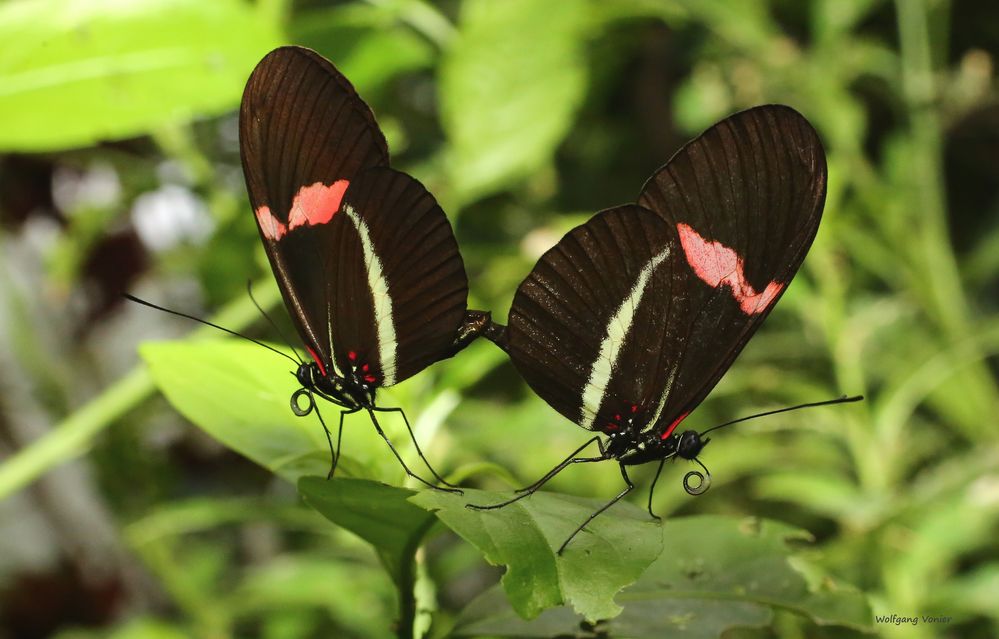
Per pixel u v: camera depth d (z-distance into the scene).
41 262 0.76
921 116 0.76
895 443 0.67
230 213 0.66
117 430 0.69
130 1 0.59
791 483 0.66
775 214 0.56
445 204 0.66
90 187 0.73
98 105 0.59
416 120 0.81
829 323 0.68
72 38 0.59
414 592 0.56
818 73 0.77
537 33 0.63
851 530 0.65
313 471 0.57
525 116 0.64
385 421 0.58
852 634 0.63
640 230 0.57
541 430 0.65
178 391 0.57
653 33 0.81
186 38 0.59
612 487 0.66
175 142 0.67
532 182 0.81
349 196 0.57
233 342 0.58
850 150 0.74
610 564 0.54
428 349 0.57
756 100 0.85
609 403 0.58
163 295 0.79
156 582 0.72
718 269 0.57
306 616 0.69
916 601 0.64
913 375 0.67
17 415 0.71
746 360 0.76
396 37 0.65
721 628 0.57
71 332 0.74
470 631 0.57
